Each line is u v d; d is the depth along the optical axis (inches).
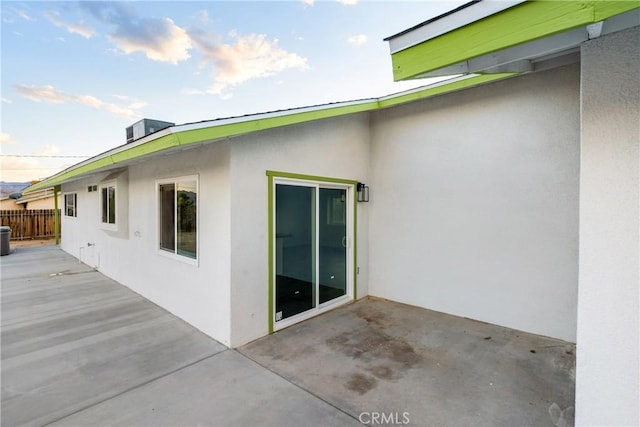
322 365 130.7
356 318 185.6
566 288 152.7
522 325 165.6
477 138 178.7
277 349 145.3
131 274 241.4
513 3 55.3
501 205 171.2
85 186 343.6
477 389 113.6
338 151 202.7
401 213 213.3
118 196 245.8
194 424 95.3
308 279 187.5
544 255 158.6
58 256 398.3
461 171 185.3
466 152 183.0
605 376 62.9
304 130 179.6
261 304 159.0
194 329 168.2
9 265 339.9
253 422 96.0
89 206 331.6
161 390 112.8
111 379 120.0
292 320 175.0
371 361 134.1
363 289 228.7
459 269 187.6
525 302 164.7
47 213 624.1
